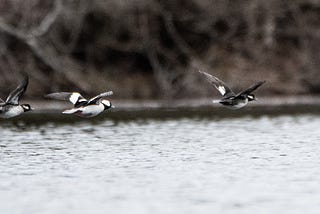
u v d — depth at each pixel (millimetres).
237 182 27609
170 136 38562
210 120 45438
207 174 28859
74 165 30594
